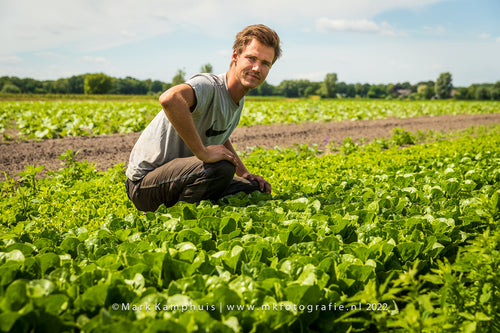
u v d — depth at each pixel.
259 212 3.36
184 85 3.38
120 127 13.59
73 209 4.16
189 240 2.73
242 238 2.72
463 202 3.78
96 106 23.17
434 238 2.80
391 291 1.78
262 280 2.13
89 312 1.87
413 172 5.70
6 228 3.52
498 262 2.17
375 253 2.57
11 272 2.11
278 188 4.86
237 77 3.59
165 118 3.76
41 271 2.28
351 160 6.90
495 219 3.19
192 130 3.37
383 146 10.97
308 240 2.88
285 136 13.16
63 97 61.81
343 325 2.01
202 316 1.65
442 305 2.15
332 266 2.27
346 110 24.72
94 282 2.09
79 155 9.02
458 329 1.86
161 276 2.25
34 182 5.46
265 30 3.42
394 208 3.67
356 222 3.28
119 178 5.81
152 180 3.78
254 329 1.72
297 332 1.92
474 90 112.06
